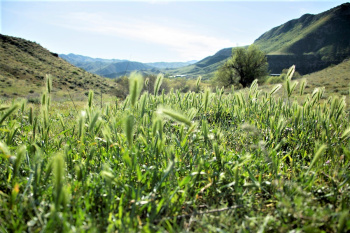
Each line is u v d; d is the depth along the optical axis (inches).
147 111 119.7
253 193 65.0
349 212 55.2
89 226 45.8
